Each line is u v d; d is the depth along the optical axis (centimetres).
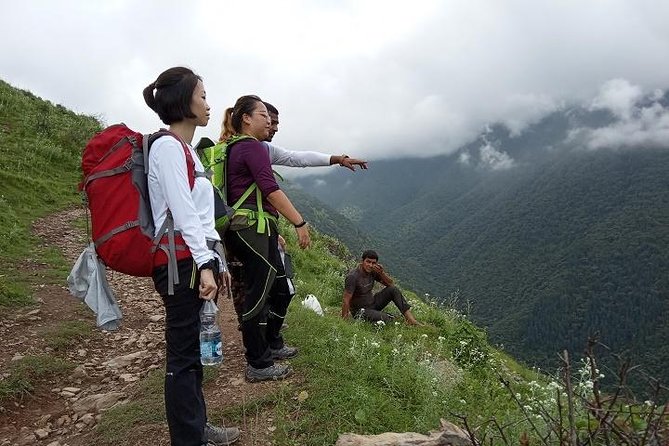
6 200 1242
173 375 290
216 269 282
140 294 818
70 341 604
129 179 276
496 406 455
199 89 302
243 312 410
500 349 1097
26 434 419
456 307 1087
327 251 1438
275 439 353
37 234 1102
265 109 414
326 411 377
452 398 427
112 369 541
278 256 440
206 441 312
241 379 440
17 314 672
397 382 429
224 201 391
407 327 813
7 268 863
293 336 521
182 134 303
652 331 17938
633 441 211
